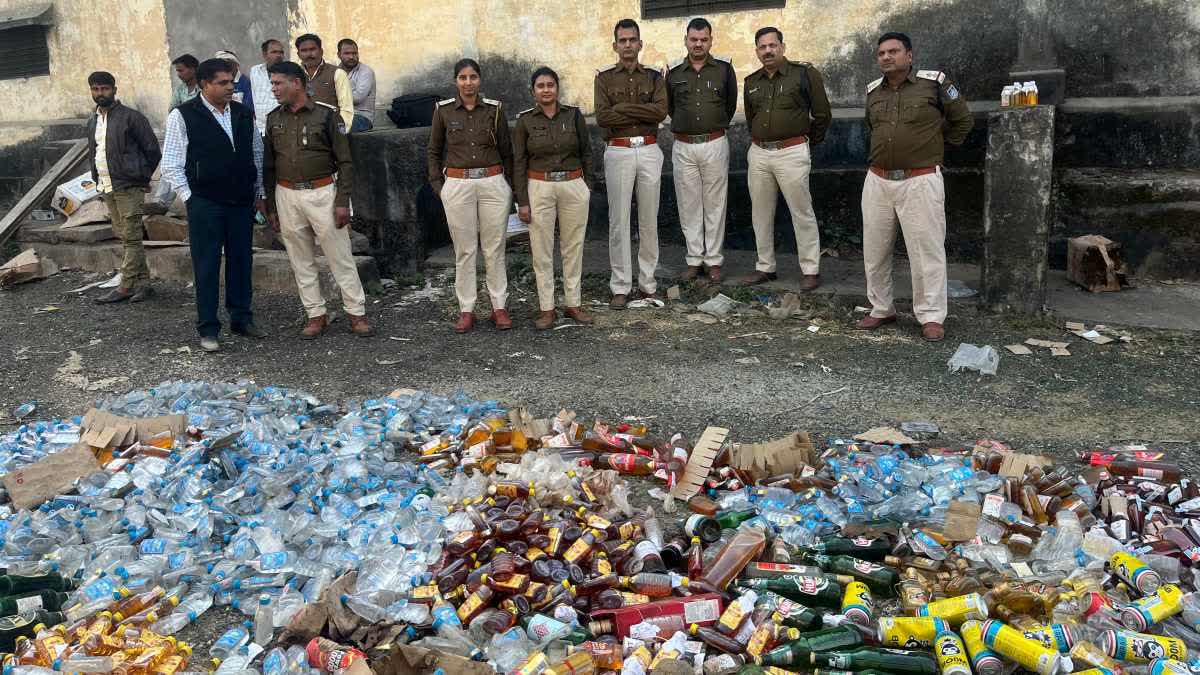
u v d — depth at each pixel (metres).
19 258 9.02
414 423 5.26
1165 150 7.57
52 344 7.19
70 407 5.94
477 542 3.79
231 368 6.52
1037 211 6.56
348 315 7.37
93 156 7.94
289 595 3.63
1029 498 4.09
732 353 6.43
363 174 8.48
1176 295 7.04
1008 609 3.37
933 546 3.79
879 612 3.56
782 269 8.11
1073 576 3.56
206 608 3.68
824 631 3.36
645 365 6.27
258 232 8.72
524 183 6.79
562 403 5.67
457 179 6.80
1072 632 3.19
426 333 7.12
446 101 6.78
